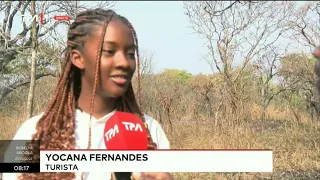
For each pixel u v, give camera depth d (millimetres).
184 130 10617
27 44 6398
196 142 9172
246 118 11805
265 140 10633
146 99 12398
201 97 14344
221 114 10273
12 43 6422
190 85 16438
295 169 7715
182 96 14586
